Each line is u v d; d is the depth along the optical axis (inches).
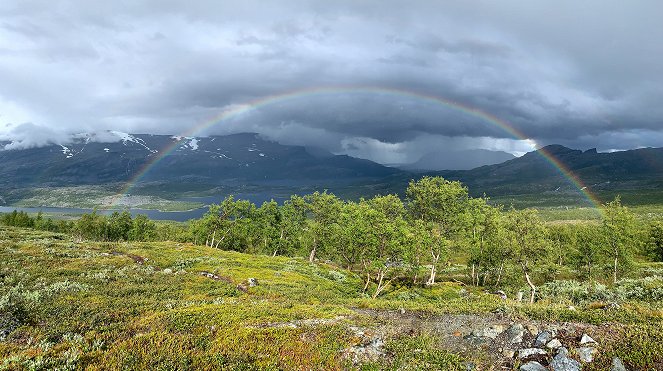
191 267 2070.6
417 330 756.0
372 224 1941.4
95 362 550.3
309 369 600.4
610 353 565.3
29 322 764.0
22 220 5374.0
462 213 2770.7
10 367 511.2
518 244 1871.3
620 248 2374.5
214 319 805.2
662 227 3511.3
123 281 1342.3
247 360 605.6
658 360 533.0
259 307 943.0
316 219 3420.3
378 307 1066.7
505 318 785.6
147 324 751.1
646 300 1093.1
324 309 982.4
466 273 3309.5
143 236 4995.1
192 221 4832.7
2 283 1144.2
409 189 2930.6
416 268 2143.2
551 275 2684.5
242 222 4069.9
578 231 3319.4
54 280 1248.8
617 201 2453.2
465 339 700.7
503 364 594.9
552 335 649.0
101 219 5103.3
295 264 2736.2
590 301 1162.0
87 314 836.0
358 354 644.7
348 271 2849.4
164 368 540.4
